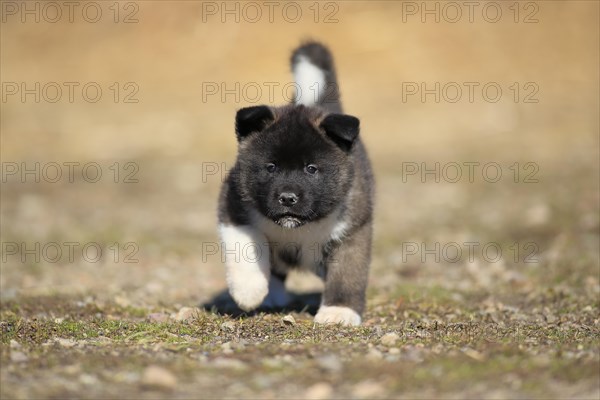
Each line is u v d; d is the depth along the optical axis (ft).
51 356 23.61
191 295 39.75
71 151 81.82
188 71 99.40
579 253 46.57
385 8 103.19
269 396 20.92
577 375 21.86
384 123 85.05
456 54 97.60
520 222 55.16
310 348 24.72
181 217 62.23
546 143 78.59
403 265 47.01
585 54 98.89
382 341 25.76
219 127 86.48
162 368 22.30
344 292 31.99
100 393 20.90
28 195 69.15
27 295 38.58
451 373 22.09
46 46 109.91
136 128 87.45
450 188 67.21
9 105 95.40
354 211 31.94
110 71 102.22
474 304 36.45
